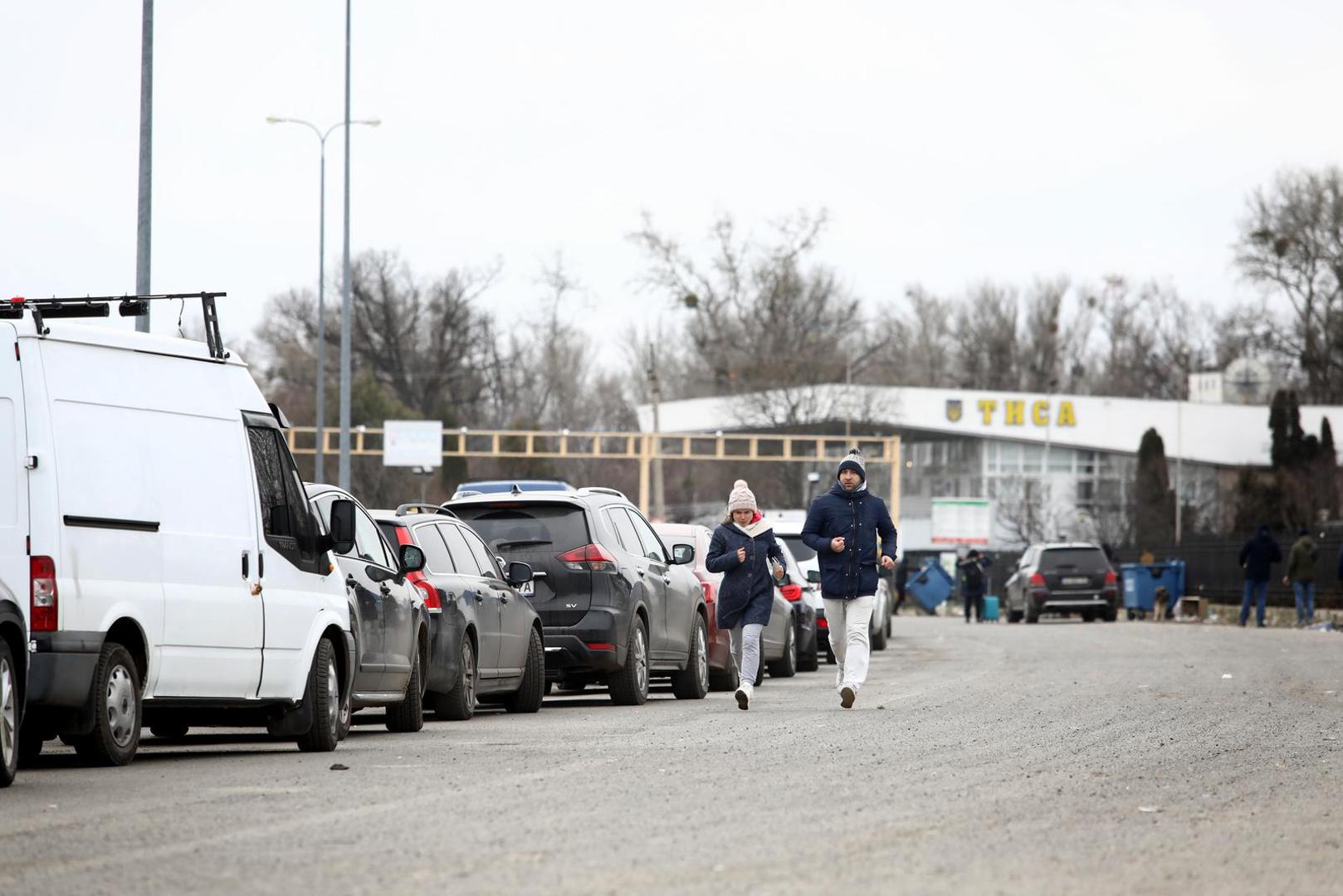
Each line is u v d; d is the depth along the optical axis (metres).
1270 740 36.69
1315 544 131.12
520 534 50.00
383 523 42.53
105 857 20.72
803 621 72.75
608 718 44.81
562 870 19.59
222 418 34.09
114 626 31.48
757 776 29.53
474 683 44.75
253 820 23.98
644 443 174.38
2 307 30.36
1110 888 18.97
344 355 118.38
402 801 26.12
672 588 54.00
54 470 30.03
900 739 36.78
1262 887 19.31
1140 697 50.12
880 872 19.59
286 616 34.84
